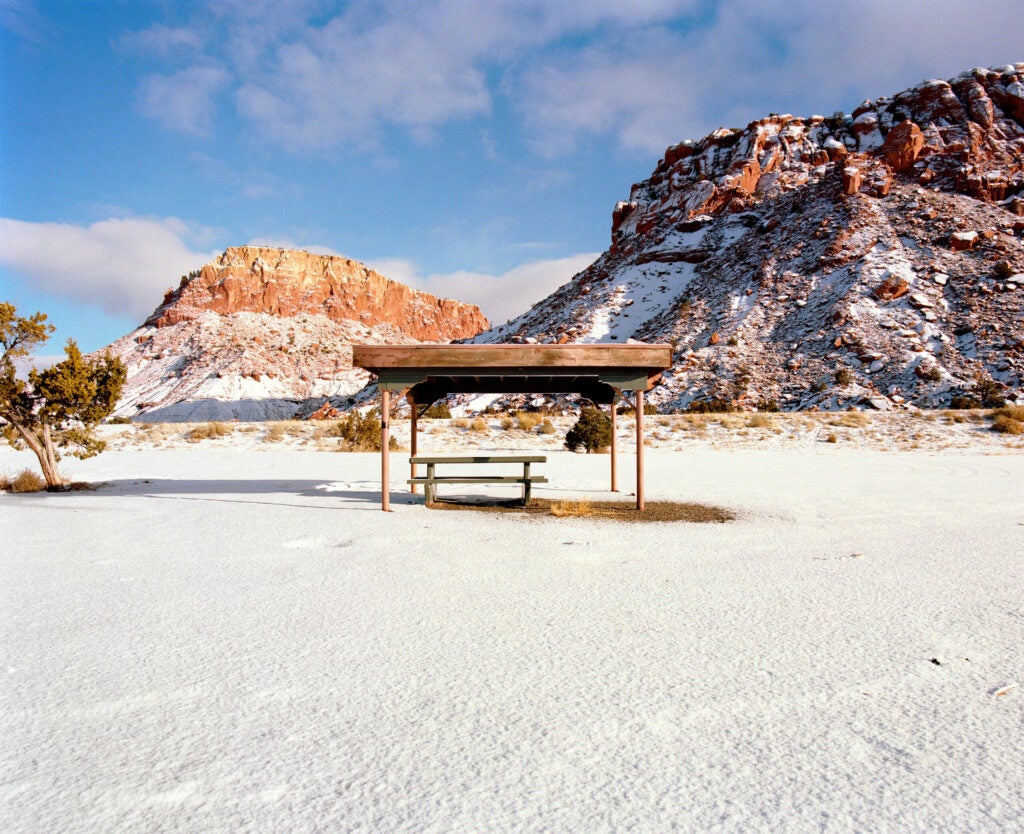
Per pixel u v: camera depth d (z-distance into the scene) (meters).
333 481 12.85
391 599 4.74
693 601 4.70
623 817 2.19
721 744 2.68
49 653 3.71
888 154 78.19
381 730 2.80
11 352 11.53
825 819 2.18
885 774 2.46
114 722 2.88
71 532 7.41
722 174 102.75
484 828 2.13
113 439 24.16
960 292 55.09
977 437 21.95
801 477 13.25
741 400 46.50
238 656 3.65
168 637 3.97
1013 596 4.81
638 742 2.69
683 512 8.87
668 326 67.88
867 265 60.12
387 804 2.26
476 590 4.99
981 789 2.36
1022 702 3.07
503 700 3.08
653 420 27.41
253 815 2.21
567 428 26.56
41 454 11.73
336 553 6.30
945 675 3.38
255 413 121.94
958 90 88.12
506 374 9.75
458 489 11.63
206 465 16.39
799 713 2.95
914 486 11.62
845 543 6.79
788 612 4.45
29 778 2.44
